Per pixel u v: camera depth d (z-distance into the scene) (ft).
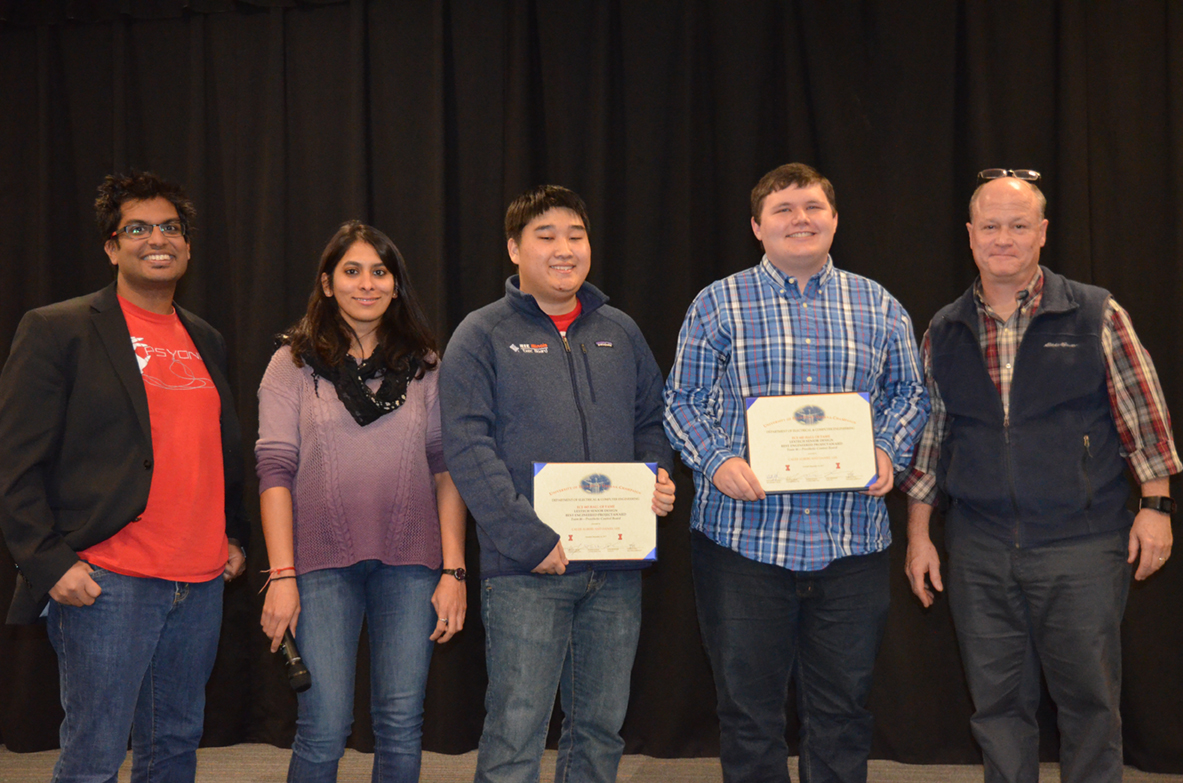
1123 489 6.95
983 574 7.00
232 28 10.84
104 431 6.30
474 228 10.36
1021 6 9.46
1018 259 6.81
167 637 6.64
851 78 9.73
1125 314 7.03
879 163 9.68
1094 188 9.39
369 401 6.45
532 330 6.68
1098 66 9.40
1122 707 9.14
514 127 10.12
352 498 6.32
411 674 6.36
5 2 10.99
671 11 10.00
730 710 6.70
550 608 6.32
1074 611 6.72
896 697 9.50
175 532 6.47
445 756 9.88
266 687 10.57
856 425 6.47
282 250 10.62
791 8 9.84
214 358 7.22
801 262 6.67
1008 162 9.50
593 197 10.03
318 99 10.69
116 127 10.95
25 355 6.16
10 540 5.93
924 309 9.53
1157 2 9.29
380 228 10.60
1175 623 9.07
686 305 9.91
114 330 6.48
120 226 6.56
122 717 6.23
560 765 6.81
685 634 9.77
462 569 6.65
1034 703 7.21
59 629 6.26
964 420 7.18
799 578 6.59
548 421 6.43
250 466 10.52
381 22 10.55
